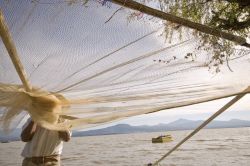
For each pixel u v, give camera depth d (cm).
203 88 280
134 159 6344
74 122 267
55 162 384
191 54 281
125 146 11881
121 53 236
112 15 222
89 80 241
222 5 507
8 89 231
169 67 268
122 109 274
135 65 252
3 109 249
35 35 198
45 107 252
